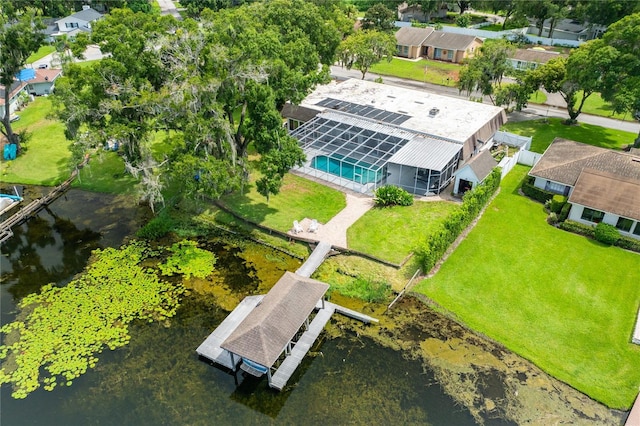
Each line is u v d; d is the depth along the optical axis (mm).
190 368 29859
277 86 42438
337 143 50750
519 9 101750
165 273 37750
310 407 27469
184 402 27766
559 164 46625
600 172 43062
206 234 42344
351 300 35000
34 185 50094
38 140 58312
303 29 59938
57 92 38531
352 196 46562
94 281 36938
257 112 39438
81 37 42594
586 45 56781
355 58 75500
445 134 49375
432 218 42781
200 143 38094
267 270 38062
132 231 42781
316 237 40688
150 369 29781
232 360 28891
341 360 30344
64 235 42406
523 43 101750
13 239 42031
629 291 34875
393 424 26406
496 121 54656
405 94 61000
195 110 37344
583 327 31953
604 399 27359
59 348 31172
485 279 36188
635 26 50344
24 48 48688
